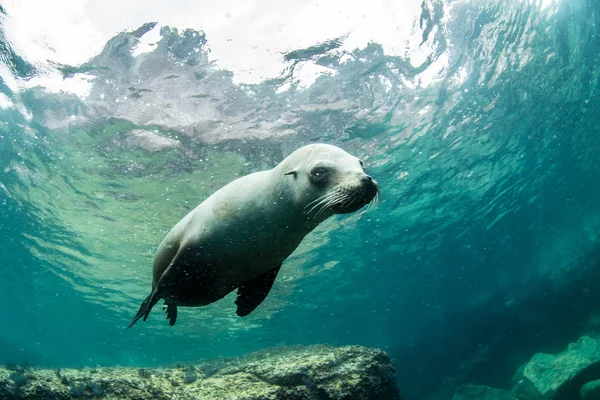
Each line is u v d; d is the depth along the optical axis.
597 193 26.67
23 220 14.78
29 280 21.23
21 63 8.19
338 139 11.41
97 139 9.99
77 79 8.45
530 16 10.41
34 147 10.58
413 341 35.53
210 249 3.45
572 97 15.67
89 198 12.61
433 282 28.11
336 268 20.53
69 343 36.56
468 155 15.27
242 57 8.39
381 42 8.98
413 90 10.66
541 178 21.30
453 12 9.13
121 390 4.68
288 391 5.43
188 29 7.70
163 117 9.42
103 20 7.37
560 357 16.25
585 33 12.57
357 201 2.99
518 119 14.75
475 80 11.45
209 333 27.67
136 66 8.18
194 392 5.10
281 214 3.41
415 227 19.23
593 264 24.58
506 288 30.48
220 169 11.27
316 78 9.24
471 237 23.52
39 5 7.11
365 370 6.32
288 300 23.20
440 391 26.83
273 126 10.16
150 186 11.80
